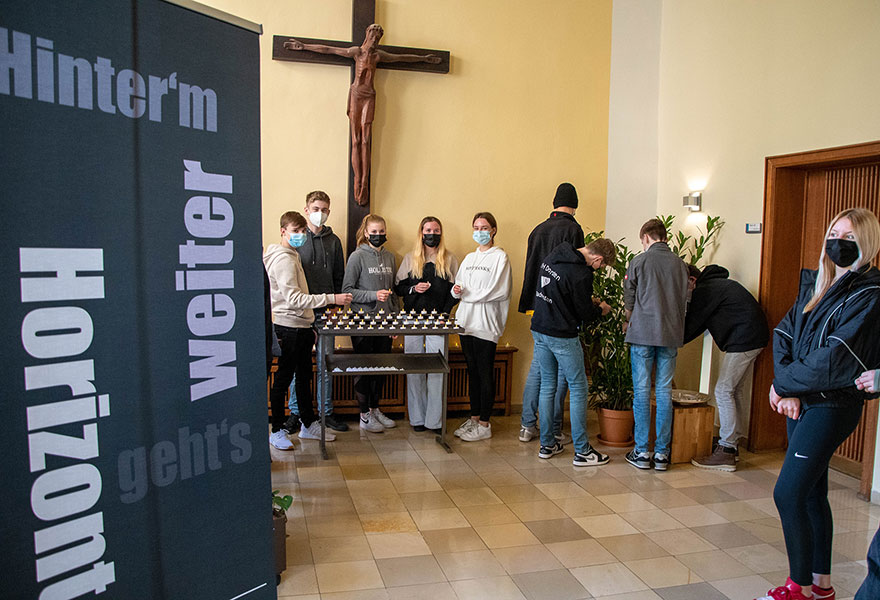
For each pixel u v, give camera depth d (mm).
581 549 3049
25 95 1227
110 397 1388
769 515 3486
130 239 1402
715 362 4930
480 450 4512
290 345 4254
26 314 1247
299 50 4871
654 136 5641
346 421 5129
